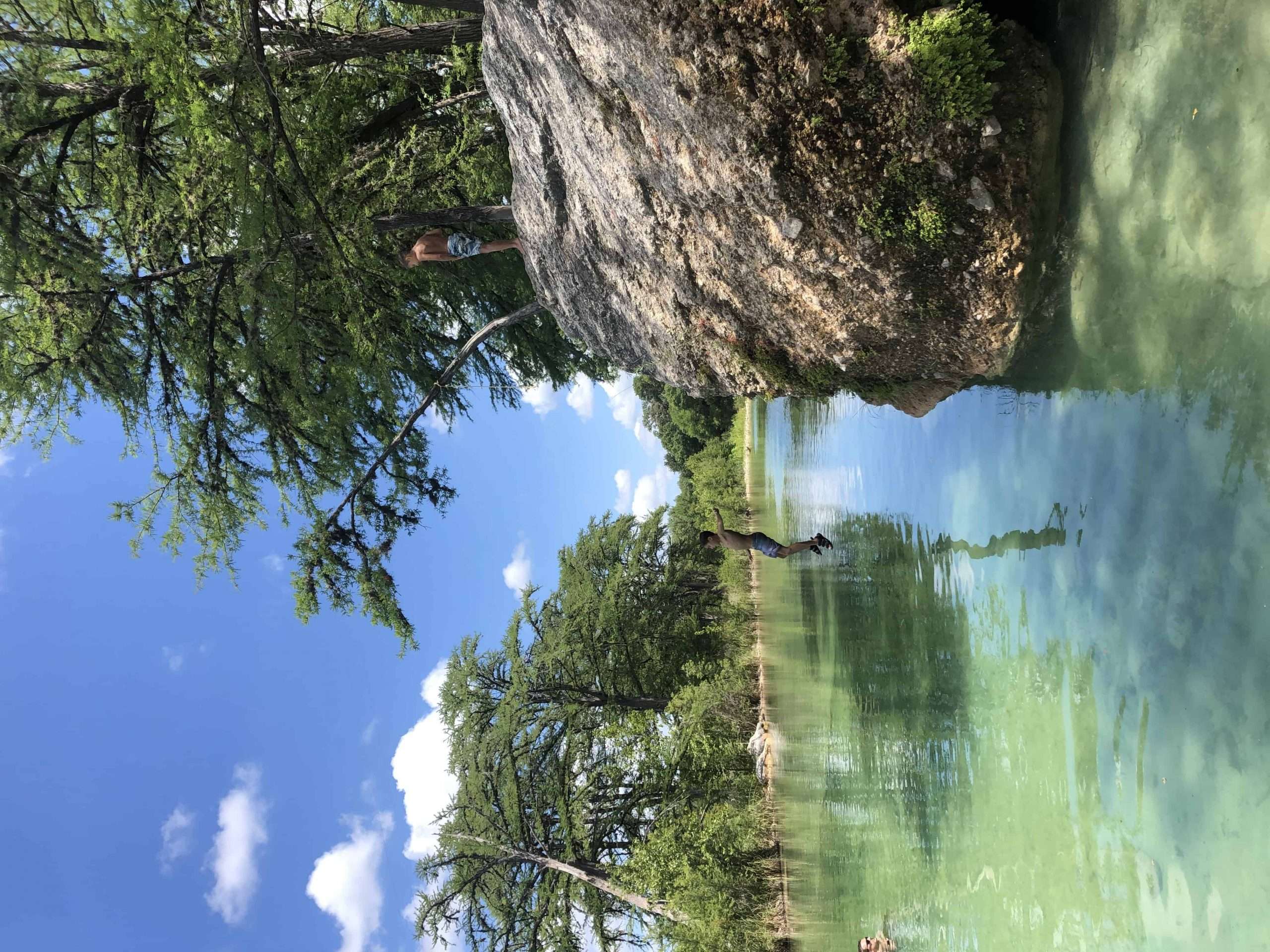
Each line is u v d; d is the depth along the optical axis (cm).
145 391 1044
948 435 679
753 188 432
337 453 1162
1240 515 353
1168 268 381
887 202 407
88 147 962
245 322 1019
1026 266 435
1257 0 315
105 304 938
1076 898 498
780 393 615
